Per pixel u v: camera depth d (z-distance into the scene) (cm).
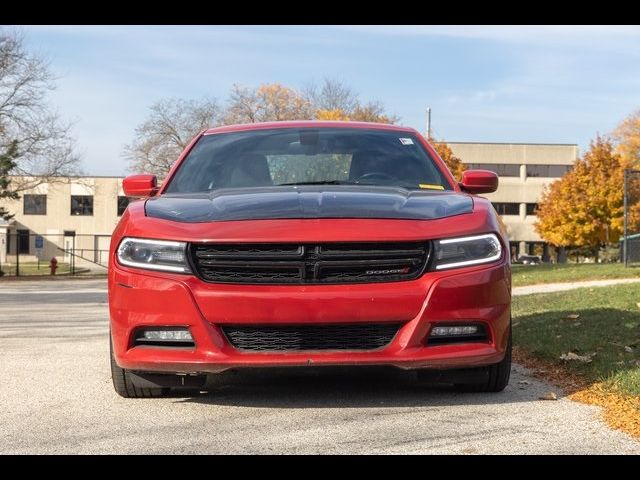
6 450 329
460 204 431
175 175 518
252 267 389
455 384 446
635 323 667
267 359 382
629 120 6988
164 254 397
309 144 536
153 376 417
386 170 512
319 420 374
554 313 799
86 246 6831
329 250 388
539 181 7731
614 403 400
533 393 438
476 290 392
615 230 4900
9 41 3184
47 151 3362
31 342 722
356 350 385
